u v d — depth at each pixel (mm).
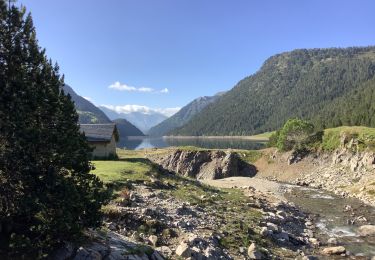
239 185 66562
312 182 82750
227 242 26938
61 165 16516
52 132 16172
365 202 55531
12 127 15023
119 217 25859
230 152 105750
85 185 17719
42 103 16203
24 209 14891
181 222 27781
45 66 16969
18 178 15211
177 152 109562
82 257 16203
